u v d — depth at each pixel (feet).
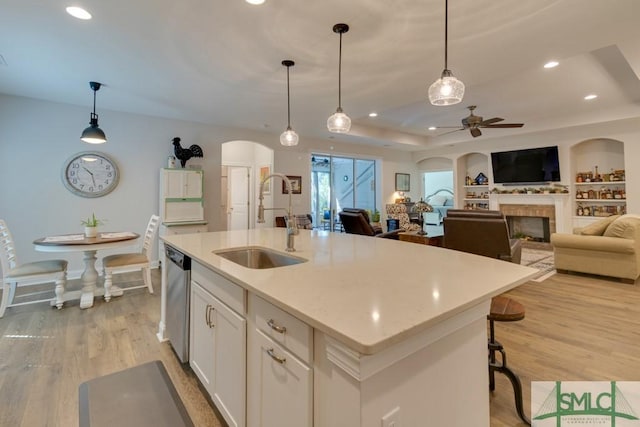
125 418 3.15
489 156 26.08
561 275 14.85
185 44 9.01
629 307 10.79
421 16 7.57
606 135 20.17
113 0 7.04
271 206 22.47
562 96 16.67
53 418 5.63
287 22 7.89
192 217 17.21
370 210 29.73
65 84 12.16
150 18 7.75
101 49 9.30
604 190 21.31
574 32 8.24
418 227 21.42
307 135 22.86
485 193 27.84
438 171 31.22
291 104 14.75
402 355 3.10
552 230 22.75
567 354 7.71
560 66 12.82
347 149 26.37
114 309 10.80
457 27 8.01
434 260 5.70
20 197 13.78
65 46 9.12
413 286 4.13
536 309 10.68
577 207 22.33
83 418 3.12
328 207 27.09
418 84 12.06
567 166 21.97
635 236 13.26
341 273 4.78
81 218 15.08
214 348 5.54
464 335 3.98
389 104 14.70
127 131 16.16
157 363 4.18
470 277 4.54
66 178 14.64
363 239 8.42
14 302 11.44
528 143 23.85
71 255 14.89
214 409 5.91
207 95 13.38
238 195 25.43
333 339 2.98
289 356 3.67
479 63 10.07
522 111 19.69
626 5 7.08
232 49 9.28
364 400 2.80
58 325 9.45
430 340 3.40
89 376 6.89
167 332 8.22
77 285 13.67
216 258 5.90
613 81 14.56
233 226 25.67
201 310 6.11
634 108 18.07
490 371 6.24
